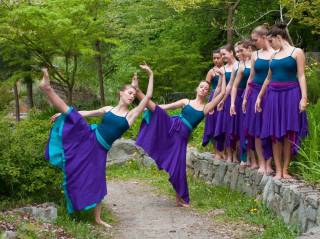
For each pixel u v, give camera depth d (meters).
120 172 10.61
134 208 7.32
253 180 7.13
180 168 7.26
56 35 12.67
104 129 6.27
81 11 12.47
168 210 7.12
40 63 14.30
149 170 10.52
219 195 7.68
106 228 6.13
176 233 5.96
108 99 17.36
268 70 6.58
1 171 5.94
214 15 15.09
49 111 15.59
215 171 8.55
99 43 15.35
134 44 15.11
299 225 5.57
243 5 14.55
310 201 5.37
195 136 10.76
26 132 6.52
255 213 6.46
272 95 6.24
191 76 14.16
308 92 10.30
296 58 6.12
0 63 16.33
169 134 7.27
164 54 13.83
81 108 17.72
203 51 15.65
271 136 6.26
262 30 6.71
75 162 6.03
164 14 15.37
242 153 7.50
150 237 5.82
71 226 5.75
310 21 9.80
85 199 6.02
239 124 7.58
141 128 7.27
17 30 12.41
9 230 5.09
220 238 5.70
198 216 6.72
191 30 15.38
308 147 6.43
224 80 7.33
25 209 5.84
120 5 14.58
